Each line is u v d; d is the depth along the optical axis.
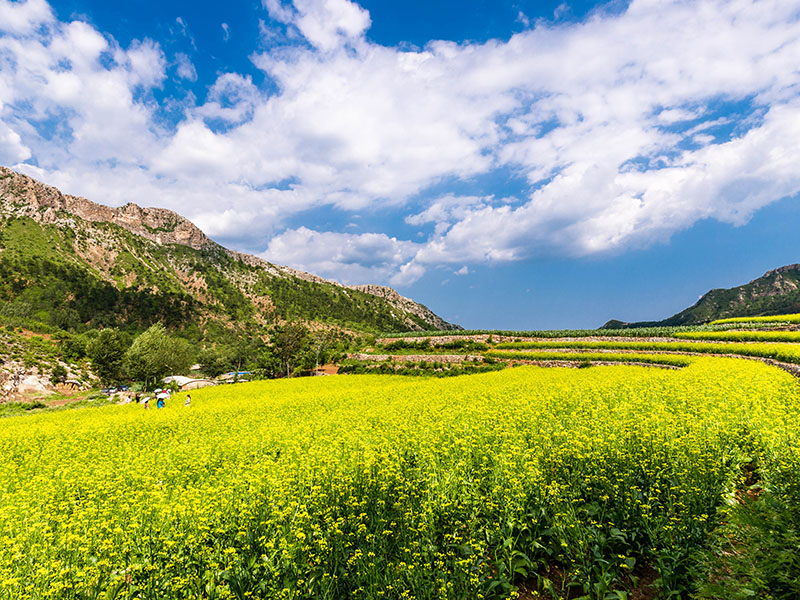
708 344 41.22
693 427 10.14
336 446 11.59
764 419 10.70
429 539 6.21
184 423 21.62
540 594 5.98
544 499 6.97
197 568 5.89
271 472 9.30
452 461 8.98
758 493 7.89
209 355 109.75
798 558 4.88
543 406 16.31
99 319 165.62
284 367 86.25
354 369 61.94
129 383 88.88
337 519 6.71
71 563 6.25
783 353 29.98
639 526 6.49
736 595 4.84
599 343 52.09
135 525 6.62
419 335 78.19
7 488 11.38
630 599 5.76
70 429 23.30
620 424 10.92
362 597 5.52
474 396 23.17
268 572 5.65
